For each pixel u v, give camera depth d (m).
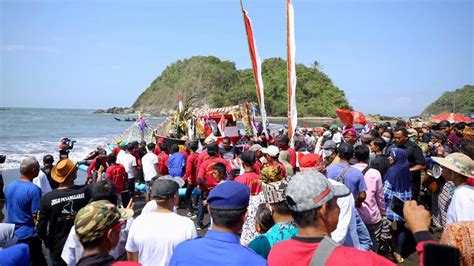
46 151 26.70
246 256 2.33
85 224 2.31
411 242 6.49
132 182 10.19
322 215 2.12
